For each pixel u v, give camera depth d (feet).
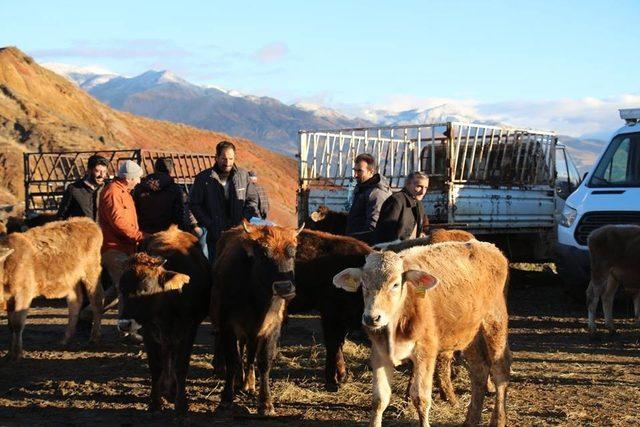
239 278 27.04
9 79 219.82
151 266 25.68
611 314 43.01
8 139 165.68
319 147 60.75
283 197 236.43
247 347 28.07
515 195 59.31
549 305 54.60
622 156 51.34
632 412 27.40
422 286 21.59
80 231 38.42
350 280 22.25
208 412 27.04
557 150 68.33
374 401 22.57
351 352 35.76
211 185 34.73
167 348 26.96
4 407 27.68
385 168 62.90
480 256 24.98
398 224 33.30
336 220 48.26
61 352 37.42
